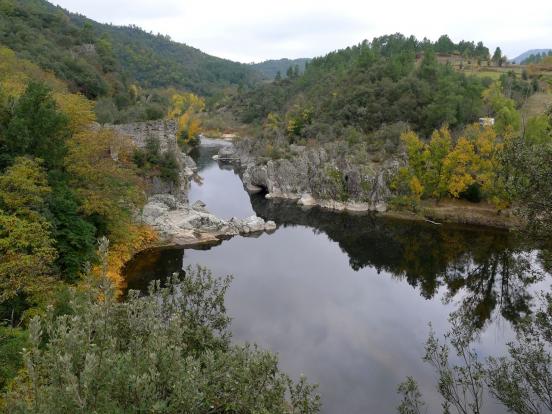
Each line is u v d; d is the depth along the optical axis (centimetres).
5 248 2383
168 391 1028
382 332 3453
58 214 3225
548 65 13812
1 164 3203
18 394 1062
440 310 3903
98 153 4500
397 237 6347
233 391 1154
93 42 12650
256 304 3859
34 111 3488
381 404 2561
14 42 8662
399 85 10306
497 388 1597
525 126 7250
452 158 7106
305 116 12150
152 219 5600
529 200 1627
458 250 5725
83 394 906
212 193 9075
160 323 1323
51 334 1099
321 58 19475
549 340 1617
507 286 4328
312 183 8650
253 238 6091
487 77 12594
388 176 7881
